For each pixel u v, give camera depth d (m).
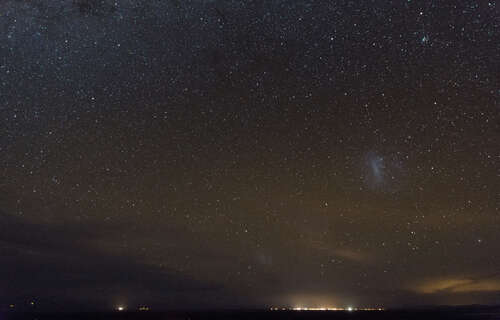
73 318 102.56
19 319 98.75
